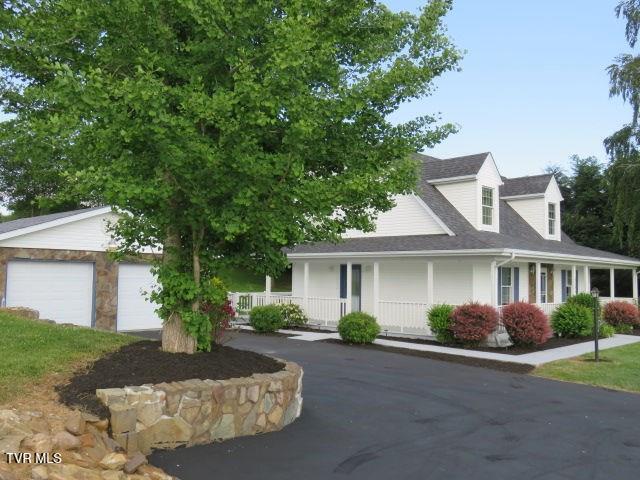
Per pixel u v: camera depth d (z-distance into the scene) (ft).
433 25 23.40
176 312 23.32
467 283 58.34
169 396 18.65
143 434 17.95
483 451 20.68
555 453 20.75
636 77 77.82
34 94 18.74
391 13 24.34
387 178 22.68
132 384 19.45
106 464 15.35
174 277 21.93
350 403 27.48
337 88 22.09
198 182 19.56
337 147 23.62
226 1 20.18
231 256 23.90
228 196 20.71
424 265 61.77
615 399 30.89
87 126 18.47
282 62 18.26
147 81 18.31
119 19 20.08
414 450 20.43
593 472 18.79
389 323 59.77
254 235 22.18
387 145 24.25
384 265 65.00
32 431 15.34
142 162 19.57
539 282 67.31
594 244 115.85
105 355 23.38
